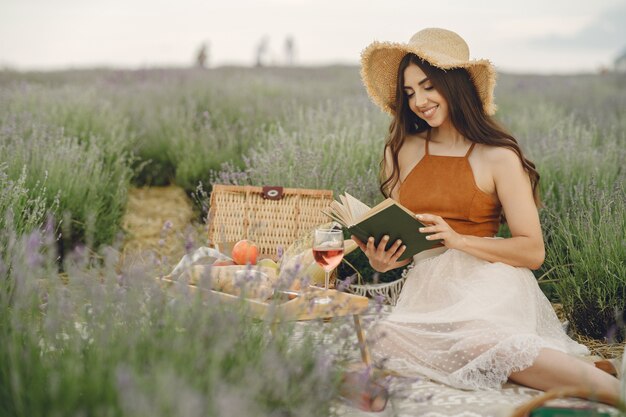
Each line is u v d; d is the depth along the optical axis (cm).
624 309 372
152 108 897
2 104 803
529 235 333
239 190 450
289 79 1653
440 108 344
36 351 216
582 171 558
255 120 795
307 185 517
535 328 319
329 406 240
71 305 236
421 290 343
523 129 843
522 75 2255
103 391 190
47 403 193
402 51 360
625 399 240
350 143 624
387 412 264
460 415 264
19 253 292
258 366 221
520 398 285
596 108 1081
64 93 904
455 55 352
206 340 225
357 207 342
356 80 1717
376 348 324
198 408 171
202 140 713
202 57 2253
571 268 426
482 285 325
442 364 312
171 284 283
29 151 540
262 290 282
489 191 345
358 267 464
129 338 218
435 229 316
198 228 557
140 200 692
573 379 284
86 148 682
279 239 443
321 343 255
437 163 351
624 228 392
